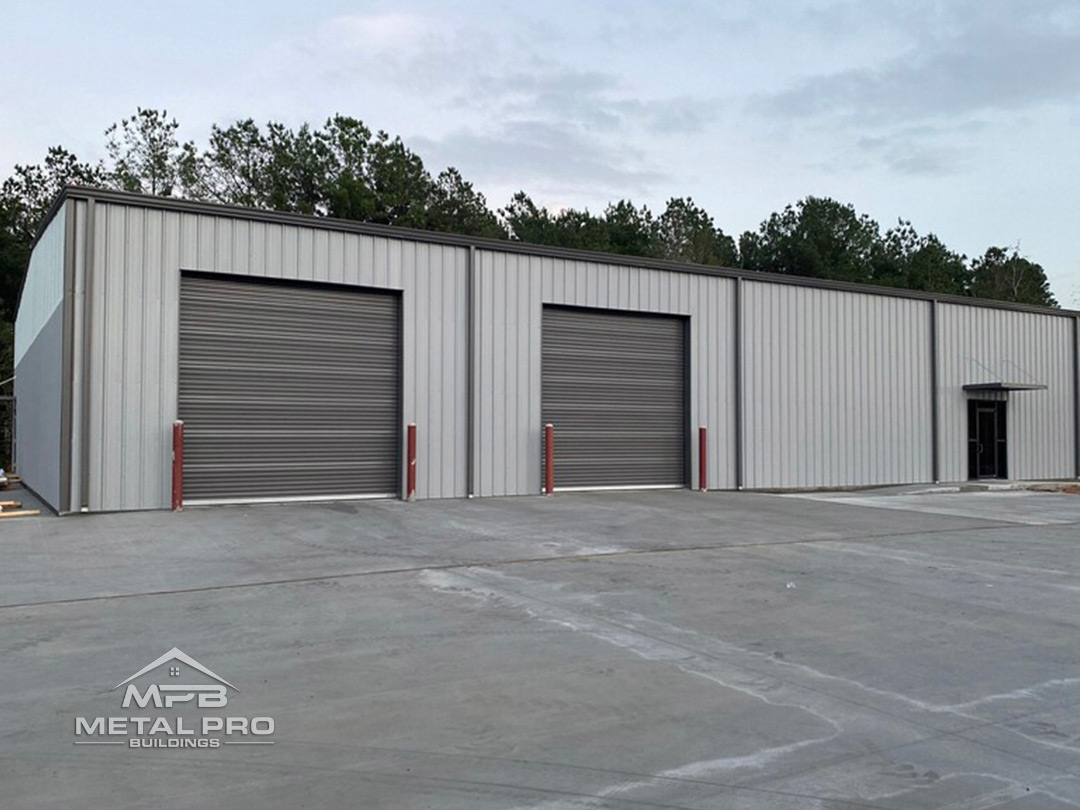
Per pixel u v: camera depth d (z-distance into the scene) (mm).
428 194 40188
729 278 19453
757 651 6184
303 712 4848
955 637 6641
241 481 14156
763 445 19766
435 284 15797
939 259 58469
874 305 21781
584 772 4078
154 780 3963
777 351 20094
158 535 10984
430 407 15680
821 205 55906
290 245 14430
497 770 4094
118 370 12984
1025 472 24391
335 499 14969
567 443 17422
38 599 7586
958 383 23234
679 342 18953
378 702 5023
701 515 14070
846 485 21000
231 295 14102
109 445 12914
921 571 9461
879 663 5922
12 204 40094
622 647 6242
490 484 16297
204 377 13844
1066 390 25438
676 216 52281
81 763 4152
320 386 14859
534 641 6371
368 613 7180
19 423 23031
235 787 3895
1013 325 24391
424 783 3943
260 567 9094
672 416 18828
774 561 9969
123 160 38938
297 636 6441
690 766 4164
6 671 5551
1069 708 5047
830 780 4020
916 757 4305
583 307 17547
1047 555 10656
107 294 12922
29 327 19656
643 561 9812
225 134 38500
